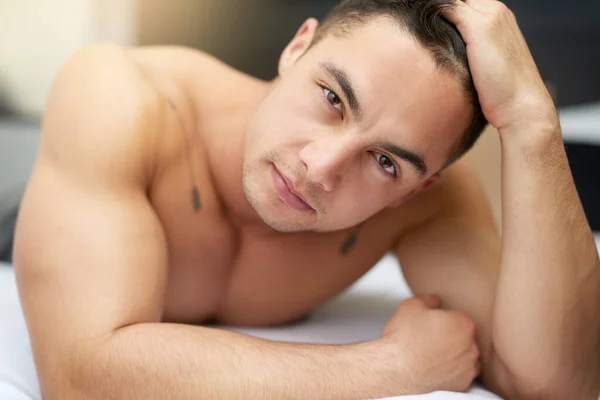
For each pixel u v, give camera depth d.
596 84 2.44
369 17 0.89
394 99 0.85
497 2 0.96
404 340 0.89
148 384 0.76
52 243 0.84
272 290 1.12
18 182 1.81
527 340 0.92
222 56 2.29
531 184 0.92
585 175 1.90
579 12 2.36
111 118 0.91
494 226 1.19
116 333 0.79
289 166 0.89
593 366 0.96
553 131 0.93
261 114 0.93
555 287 0.92
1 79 2.35
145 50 1.11
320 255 1.13
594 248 0.96
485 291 1.05
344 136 0.86
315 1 2.21
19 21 2.32
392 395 0.83
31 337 0.84
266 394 0.77
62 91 0.98
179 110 1.02
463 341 0.93
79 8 2.30
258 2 2.25
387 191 0.93
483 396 0.93
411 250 1.16
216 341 0.80
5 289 1.21
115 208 0.86
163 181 0.98
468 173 1.25
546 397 0.94
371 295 1.39
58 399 0.79
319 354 0.83
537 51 2.33
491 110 0.93
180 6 2.28
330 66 0.88
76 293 0.81
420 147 0.89
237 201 1.05
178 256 1.03
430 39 0.87
